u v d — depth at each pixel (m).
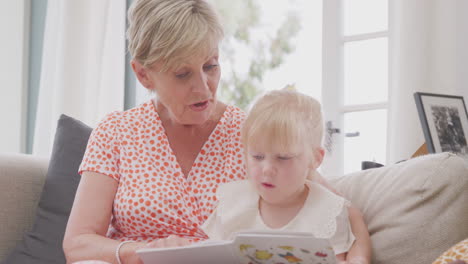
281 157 1.21
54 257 1.63
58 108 2.77
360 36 2.46
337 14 2.51
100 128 1.49
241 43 3.16
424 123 1.79
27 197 1.78
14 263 1.64
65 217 1.68
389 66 2.30
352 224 1.25
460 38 2.13
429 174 1.19
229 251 0.98
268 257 0.98
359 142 2.43
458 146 1.83
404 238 1.17
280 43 2.99
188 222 1.37
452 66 2.13
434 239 1.14
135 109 1.53
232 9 3.18
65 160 1.76
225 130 1.47
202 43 1.30
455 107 1.91
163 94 1.36
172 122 1.47
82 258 1.31
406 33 2.18
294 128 1.20
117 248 1.27
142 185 1.39
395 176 1.27
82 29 2.80
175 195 1.38
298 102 1.27
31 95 3.06
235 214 1.31
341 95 2.48
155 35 1.32
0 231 1.70
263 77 3.07
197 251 0.99
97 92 2.78
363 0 2.48
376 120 2.40
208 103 1.38
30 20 3.10
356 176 1.39
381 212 1.25
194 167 1.43
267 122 1.21
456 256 1.00
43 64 2.88
